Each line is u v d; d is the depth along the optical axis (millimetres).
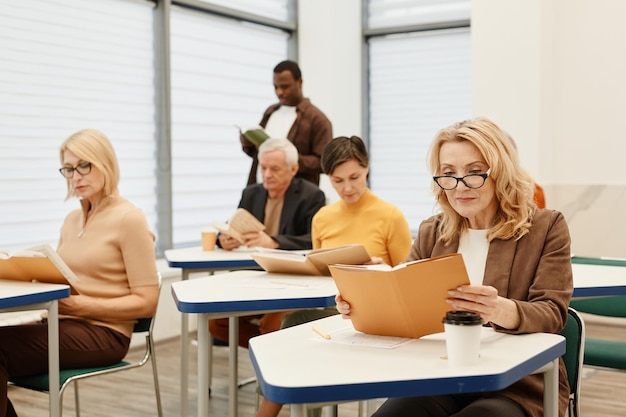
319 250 2797
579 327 2150
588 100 5281
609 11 5180
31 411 3723
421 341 1802
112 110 5098
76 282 2963
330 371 1536
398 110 6605
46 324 2775
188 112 5648
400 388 1468
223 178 5938
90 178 2988
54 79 4734
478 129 1983
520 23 5156
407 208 6617
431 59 6418
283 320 3131
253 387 4109
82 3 4875
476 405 1745
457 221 2084
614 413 3623
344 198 3260
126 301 2889
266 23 6176
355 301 1847
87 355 2797
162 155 5391
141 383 4242
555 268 1953
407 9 6477
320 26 6312
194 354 4883
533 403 1812
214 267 3385
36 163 4664
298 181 3922
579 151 5332
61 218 4832
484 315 1736
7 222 4527
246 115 6152
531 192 2023
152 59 5371
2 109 4469
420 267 1703
